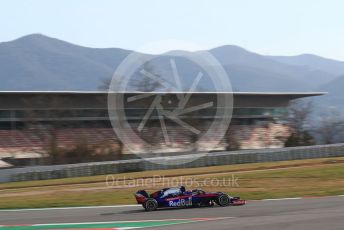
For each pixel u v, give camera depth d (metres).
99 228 30.19
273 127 145.88
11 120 122.19
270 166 88.44
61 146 115.12
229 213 34.47
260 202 42.19
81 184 73.81
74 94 125.31
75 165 90.38
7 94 121.00
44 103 122.88
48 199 52.47
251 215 33.03
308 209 35.50
